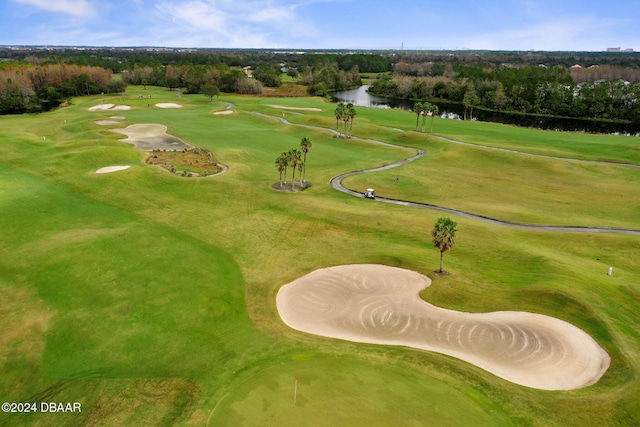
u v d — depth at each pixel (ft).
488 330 114.21
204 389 88.89
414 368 95.20
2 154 250.98
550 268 141.69
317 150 316.19
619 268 149.28
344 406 81.87
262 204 202.49
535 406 86.74
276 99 604.90
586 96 527.40
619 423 83.61
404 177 252.21
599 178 256.32
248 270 143.84
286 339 107.24
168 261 144.56
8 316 113.80
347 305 125.39
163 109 473.26
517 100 564.30
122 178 218.18
